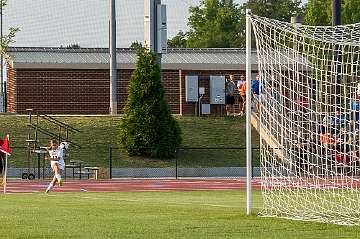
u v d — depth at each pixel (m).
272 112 32.41
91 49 90.12
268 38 31.22
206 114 82.94
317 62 33.03
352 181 35.84
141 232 24.64
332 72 33.84
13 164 67.19
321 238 23.47
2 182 58.59
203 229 25.34
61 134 73.00
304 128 33.56
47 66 85.94
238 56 90.38
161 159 69.94
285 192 33.19
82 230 25.14
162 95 70.94
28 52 88.00
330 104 34.34
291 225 26.48
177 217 29.06
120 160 69.44
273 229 25.45
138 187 54.28
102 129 74.38
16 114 79.75
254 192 47.91
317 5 128.25
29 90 85.88
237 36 164.75
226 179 62.72
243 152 71.44
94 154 70.00
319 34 32.06
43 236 23.81
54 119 73.31
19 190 51.59
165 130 70.00
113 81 81.12
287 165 33.34
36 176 65.69
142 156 70.12
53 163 53.62
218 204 37.00
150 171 67.19
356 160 35.78
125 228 25.61
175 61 87.75
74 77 86.62
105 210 32.53
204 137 74.31
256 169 68.12
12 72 87.12
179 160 70.06
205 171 67.69
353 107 34.81
